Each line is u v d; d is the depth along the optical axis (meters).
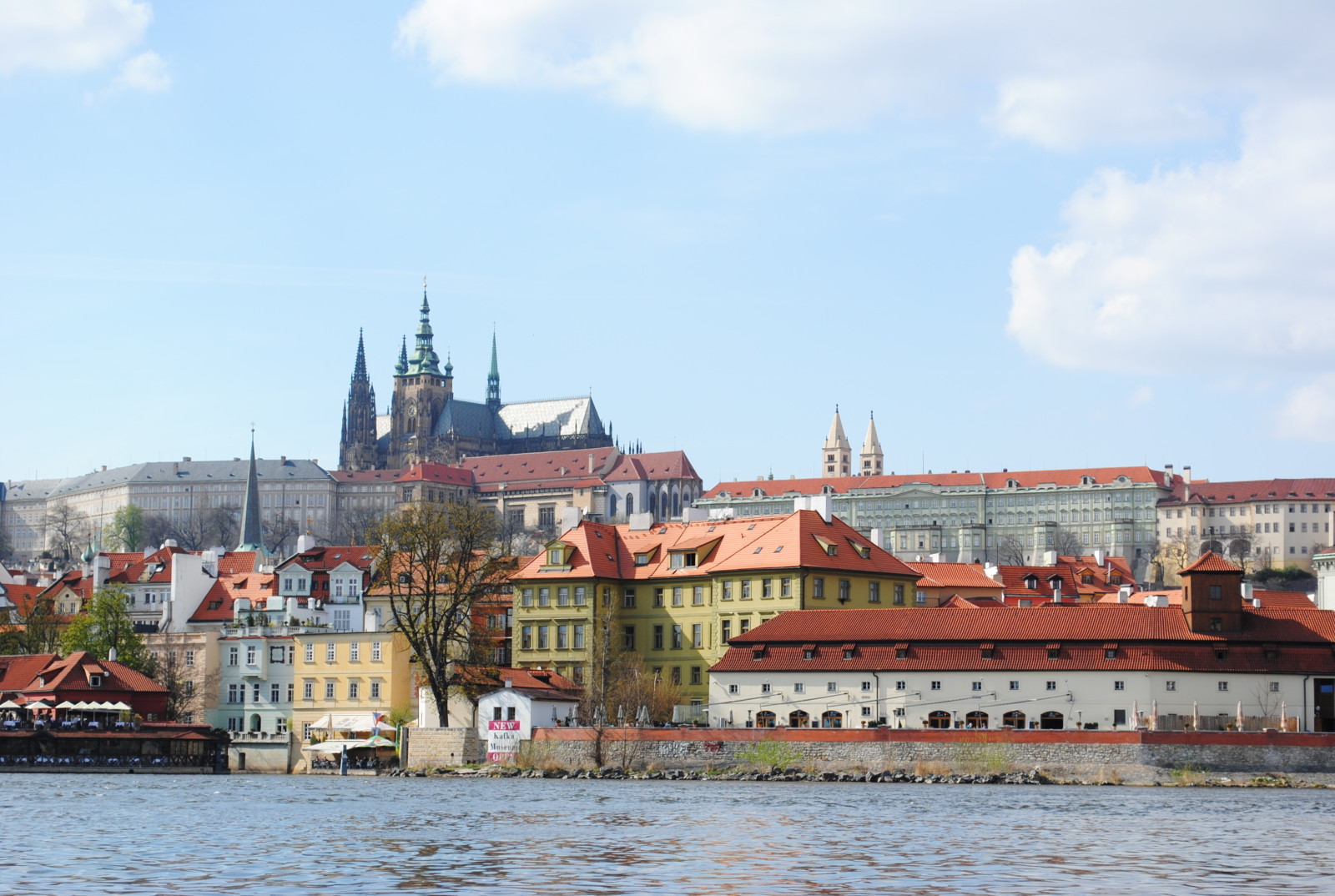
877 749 181.75
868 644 198.38
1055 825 132.38
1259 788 168.38
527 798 159.38
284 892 98.69
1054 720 188.75
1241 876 106.12
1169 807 147.62
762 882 103.31
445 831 129.88
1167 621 192.38
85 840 123.06
